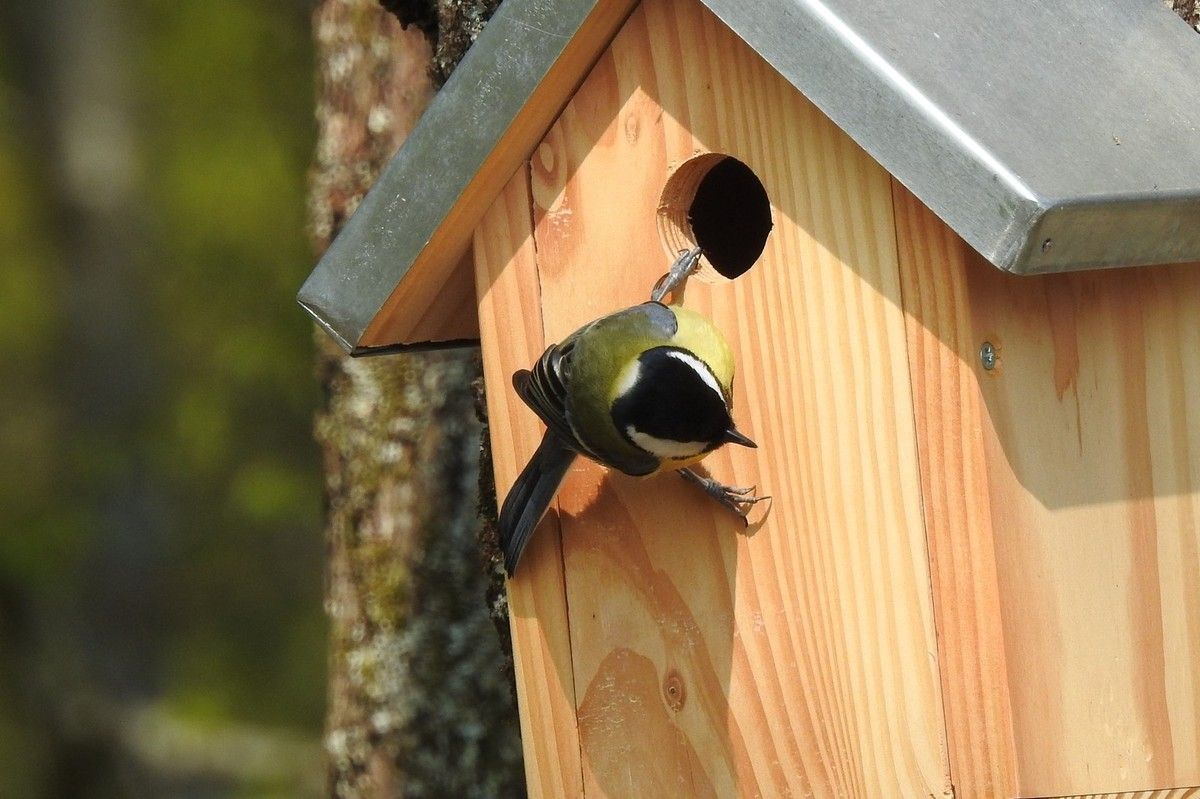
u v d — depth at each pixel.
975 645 6.44
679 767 7.36
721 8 6.68
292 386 17.48
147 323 19.77
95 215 20.03
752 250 8.61
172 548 18.75
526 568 7.70
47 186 20.11
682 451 6.84
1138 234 6.20
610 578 7.52
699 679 7.27
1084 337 6.74
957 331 6.40
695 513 7.27
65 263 20.03
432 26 9.67
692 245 7.37
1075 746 6.61
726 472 7.15
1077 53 7.04
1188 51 7.52
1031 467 6.55
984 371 6.40
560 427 7.12
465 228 7.68
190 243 18.50
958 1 6.95
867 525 6.72
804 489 6.91
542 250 7.60
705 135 7.09
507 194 7.66
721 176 8.54
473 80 7.25
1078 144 6.36
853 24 6.38
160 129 19.44
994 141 6.08
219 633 18.36
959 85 6.38
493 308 7.74
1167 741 6.86
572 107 7.47
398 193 7.48
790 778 7.04
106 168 20.06
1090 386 6.75
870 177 6.61
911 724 6.64
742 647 7.15
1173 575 6.96
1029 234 5.88
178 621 18.56
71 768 17.66
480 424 10.03
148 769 17.44
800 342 6.88
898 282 6.55
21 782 17.50
